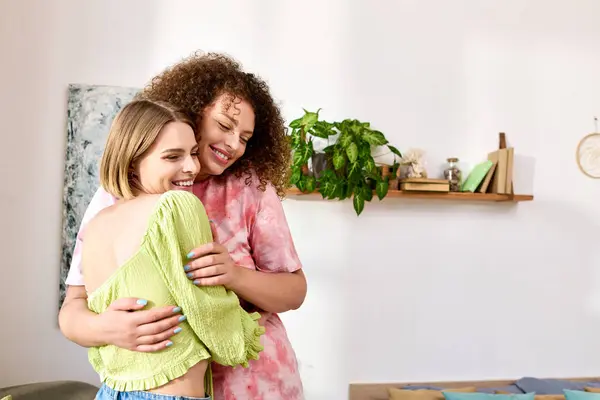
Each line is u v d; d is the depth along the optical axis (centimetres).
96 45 313
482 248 346
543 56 357
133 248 119
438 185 321
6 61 306
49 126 309
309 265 330
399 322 337
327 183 308
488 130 350
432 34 346
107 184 125
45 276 307
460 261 344
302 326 329
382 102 339
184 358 117
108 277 120
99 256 123
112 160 123
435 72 346
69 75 311
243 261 149
